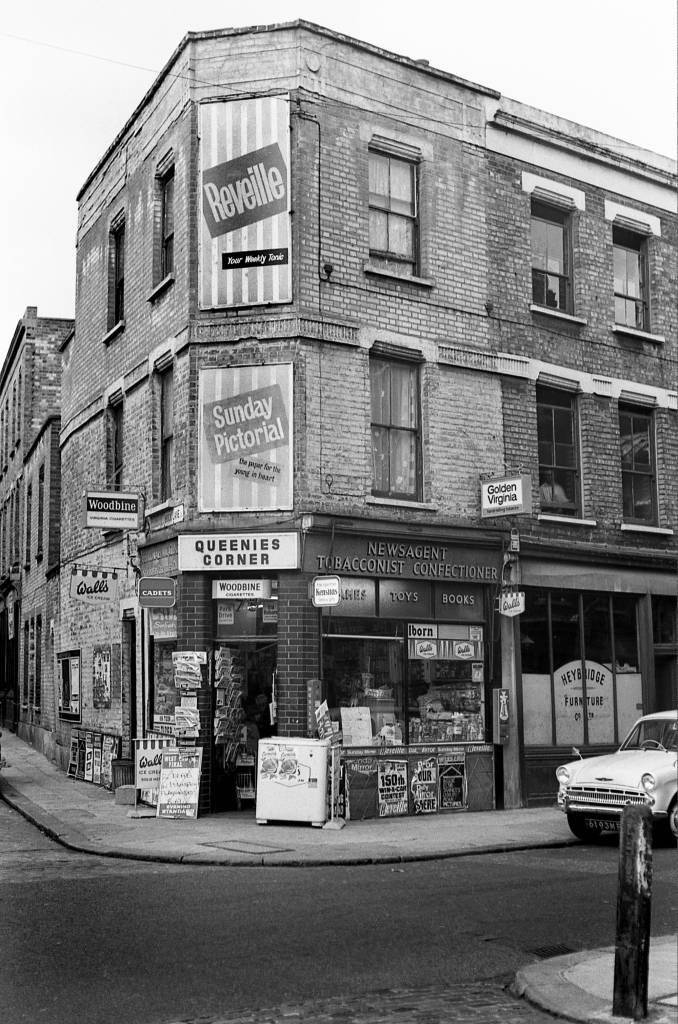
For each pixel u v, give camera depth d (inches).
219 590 619.2
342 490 623.8
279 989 260.8
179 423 647.8
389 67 673.6
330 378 627.8
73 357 902.4
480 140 712.4
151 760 621.0
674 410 805.9
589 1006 245.3
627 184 796.0
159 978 267.9
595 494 746.8
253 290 626.2
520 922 334.6
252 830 544.7
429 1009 248.5
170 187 703.1
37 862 459.5
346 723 616.1
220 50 649.0
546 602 716.0
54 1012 240.2
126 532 737.6
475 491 681.6
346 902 361.4
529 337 722.8
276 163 628.7
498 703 660.7
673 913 354.6
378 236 665.6
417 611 650.2
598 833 538.6
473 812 645.3
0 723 1443.2
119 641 753.6
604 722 730.8
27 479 1224.2
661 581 771.4
